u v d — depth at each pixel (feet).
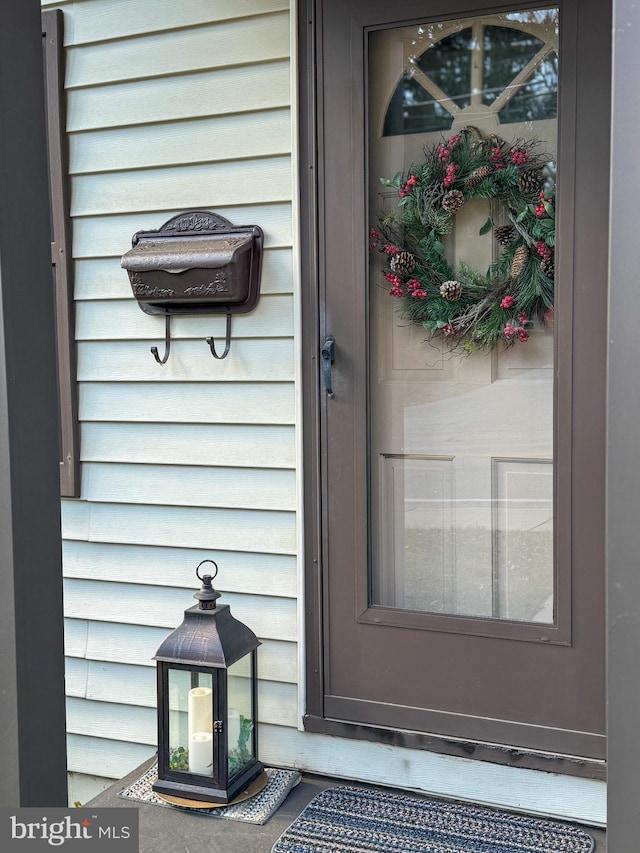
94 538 8.95
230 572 8.41
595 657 7.18
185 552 8.61
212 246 7.97
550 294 7.25
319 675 8.09
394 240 7.73
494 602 7.71
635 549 3.99
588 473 7.12
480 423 7.67
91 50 8.57
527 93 7.40
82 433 8.94
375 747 7.87
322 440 7.97
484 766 7.48
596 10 6.84
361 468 7.86
